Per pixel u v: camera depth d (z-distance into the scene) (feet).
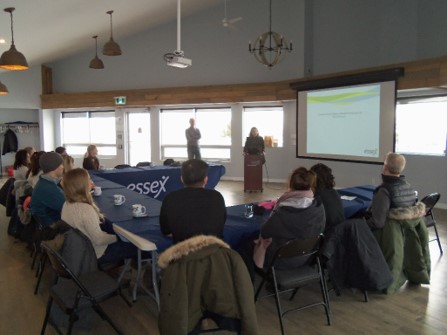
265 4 27.66
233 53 29.19
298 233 7.63
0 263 11.91
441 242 13.73
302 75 26.03
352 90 20.68
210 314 5.03
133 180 18.60
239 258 4.97
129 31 30.45
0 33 21.07
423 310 8.83
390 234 9.50
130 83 32.81
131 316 8.49
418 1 20.74
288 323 8.27
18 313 8.68
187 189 6.56
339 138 21.62
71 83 34.63
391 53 22.18
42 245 7.04
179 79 31.19
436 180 20.31
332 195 8.98
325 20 25.32
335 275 8.80
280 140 29.25
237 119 30.01
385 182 9.72
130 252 8.68
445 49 19.66
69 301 6.57
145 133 33.32
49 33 23.71
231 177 30.78
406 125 21.83
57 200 9.62
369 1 23.06
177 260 4.80
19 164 14.40
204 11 29.81
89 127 35.12
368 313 8.70
